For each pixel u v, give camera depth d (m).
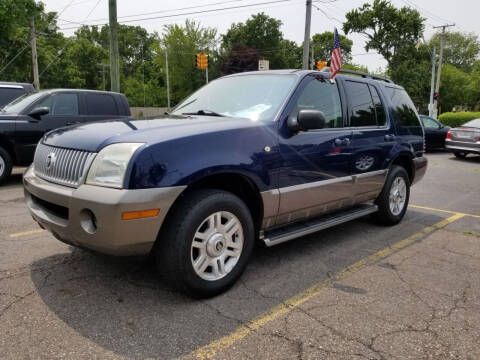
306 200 3.79
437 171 11.16
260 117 3.59
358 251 4.34
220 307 3.02
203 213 2.96
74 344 2.51
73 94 8.09
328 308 3.05
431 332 2.75
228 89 4.18
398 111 5.26
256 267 3.82
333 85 4.28
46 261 3.78
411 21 47.78
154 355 2.42
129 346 2.50
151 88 69.00
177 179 2.78
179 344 2.54
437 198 7.48
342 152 4.13
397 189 5.30
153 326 2.73
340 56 4.21
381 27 49.59
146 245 2.77
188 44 66.31
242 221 3.24
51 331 2.64
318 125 3.41
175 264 2.89
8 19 24.11
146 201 2.66
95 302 3.04
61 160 3.03
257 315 2.91
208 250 3.05
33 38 26.83
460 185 8.96
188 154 2.87
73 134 3.15
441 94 53.47
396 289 3.41
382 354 2.49
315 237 4.81
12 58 32.97
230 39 70.25
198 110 4.07
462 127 14.05
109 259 3.83
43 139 3.50
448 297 3.28
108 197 2.62
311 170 3.78
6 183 7.65
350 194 4.37
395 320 2.89
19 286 3.26
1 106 8.94
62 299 3.07
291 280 3.54
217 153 3.02
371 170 4.66
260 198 3.37
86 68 67.38
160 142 2.79
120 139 2.82
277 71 4.14
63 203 2.85
